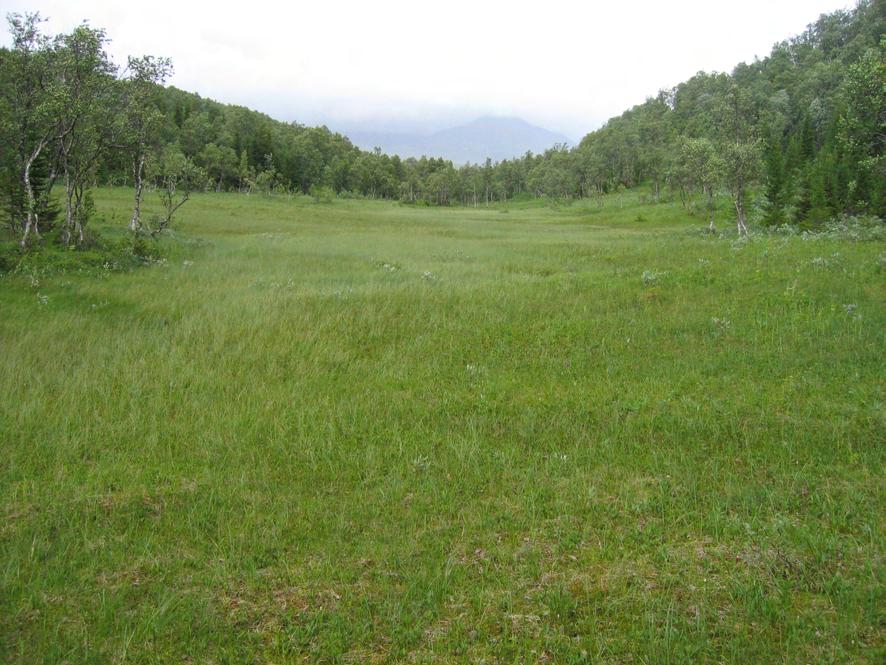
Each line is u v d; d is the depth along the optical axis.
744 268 15.38
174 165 32.66
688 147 40.62
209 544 5.57
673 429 7.68
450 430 8.10
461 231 45.16
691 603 4.59
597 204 93.12
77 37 20.73
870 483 6.09
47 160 23.64
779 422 7.55
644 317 12.43
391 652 4.23
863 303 11.56
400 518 6.01
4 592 4.86
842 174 43.84
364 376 10.24
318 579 5.04
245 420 8.34
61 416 8.31
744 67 140.75
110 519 5.98
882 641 4.11
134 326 12.84
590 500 6.17
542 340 11.64
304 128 153.25
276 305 14.30
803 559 5.02
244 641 4.38
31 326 12.32
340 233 39.47
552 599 4.67
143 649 4.29
